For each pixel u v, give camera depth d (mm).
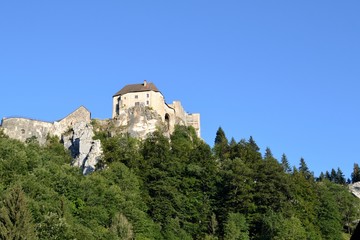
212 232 142750
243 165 162250
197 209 151000
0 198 94250
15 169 125500
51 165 138500
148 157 173875
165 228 138625
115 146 184500
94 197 128750
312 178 195625
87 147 191000
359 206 180500
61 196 116625
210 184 158750
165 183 155625
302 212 157250
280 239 134500
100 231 113312
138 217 130375
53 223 91125
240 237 138250
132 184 152125
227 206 150625
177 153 177625
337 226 162125
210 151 177500
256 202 153250
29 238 82188
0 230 81125
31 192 112938
